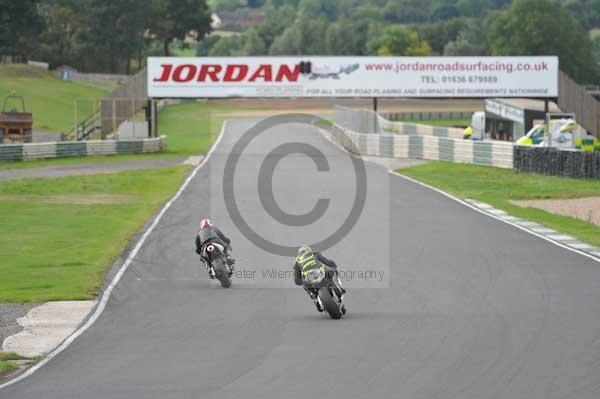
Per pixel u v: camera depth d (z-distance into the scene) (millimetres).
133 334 54375
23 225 105125
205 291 68000
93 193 138125
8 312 61938
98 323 58000
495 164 181375
